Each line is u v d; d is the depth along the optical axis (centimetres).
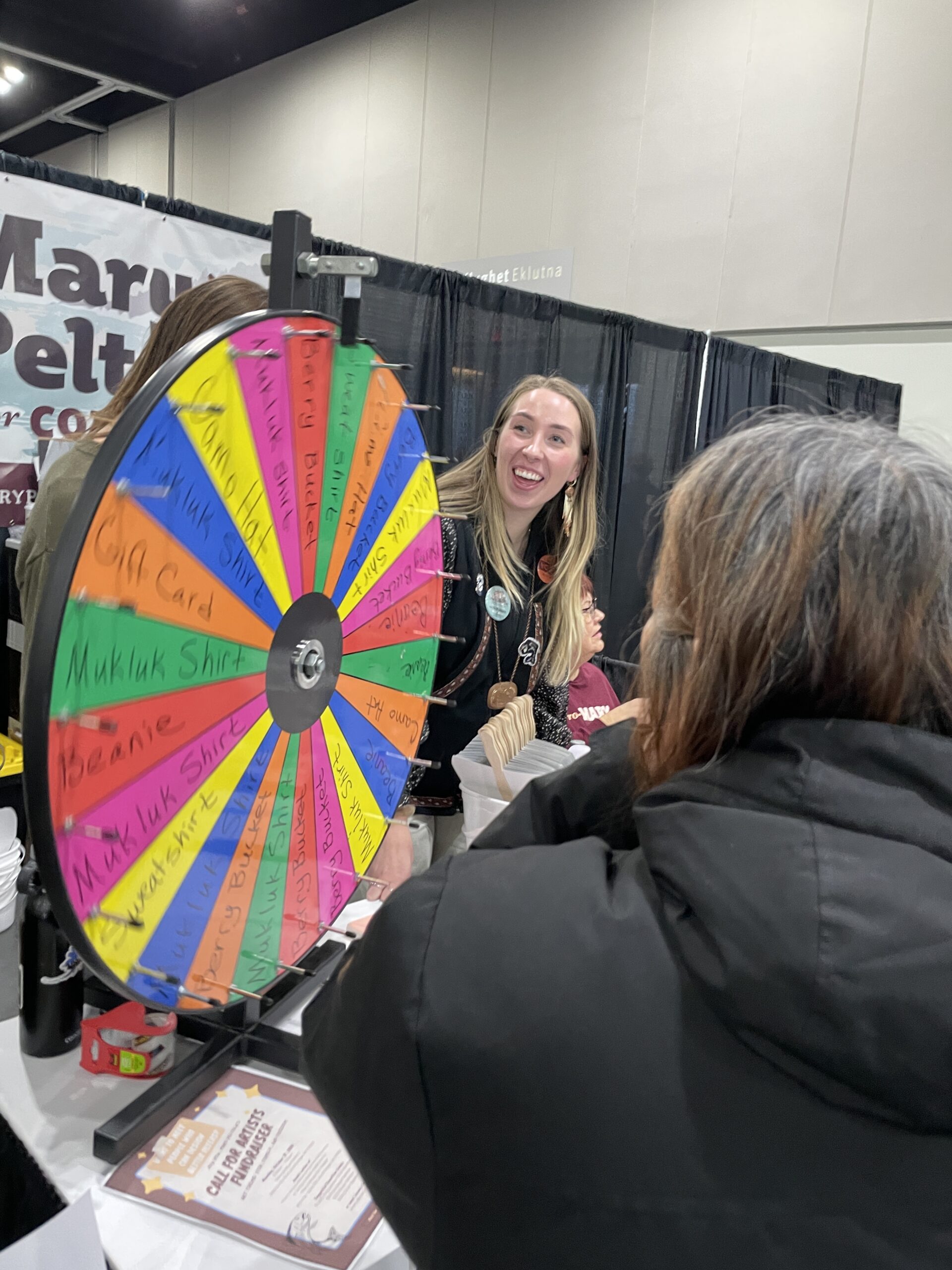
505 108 450
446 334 241
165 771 56
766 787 44
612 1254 42
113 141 683
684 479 52
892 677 45
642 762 55
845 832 41
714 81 379
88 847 49
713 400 318
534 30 436
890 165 336
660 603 53
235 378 56
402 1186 47
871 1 336
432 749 156
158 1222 69
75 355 169
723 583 47
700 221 387
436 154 480
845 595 44
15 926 108
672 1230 41
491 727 117
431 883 50
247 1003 87
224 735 62
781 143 362
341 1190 73
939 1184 40
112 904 52
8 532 147
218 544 58
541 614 167
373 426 78
